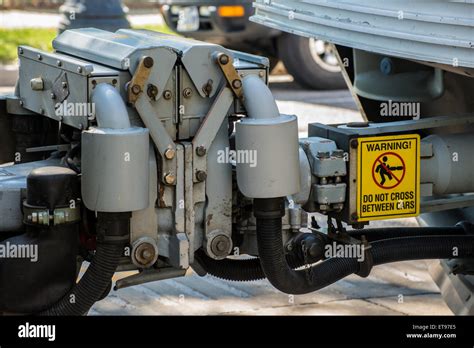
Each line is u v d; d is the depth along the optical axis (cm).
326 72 1725
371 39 496
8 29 2164
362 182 493
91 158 421
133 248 445
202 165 452
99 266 437
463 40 463
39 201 432
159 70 441
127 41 464
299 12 533
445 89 605
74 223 439
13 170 481
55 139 537
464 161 527
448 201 540
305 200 490
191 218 454
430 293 755
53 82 470
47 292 441
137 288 759
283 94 1702
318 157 483
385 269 810
